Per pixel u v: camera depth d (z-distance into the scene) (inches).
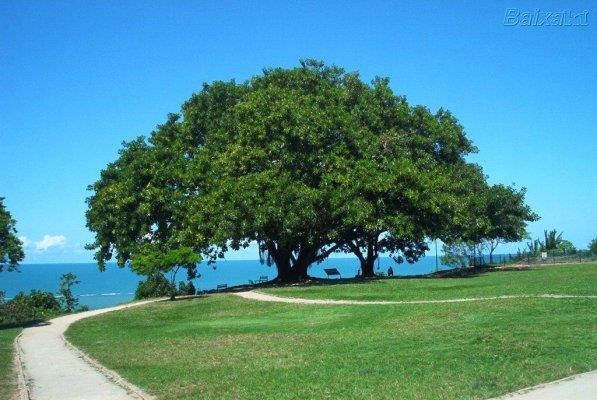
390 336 650.2
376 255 1988.2
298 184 1418.6
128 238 1551.4
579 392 354.3
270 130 1470.2
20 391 475.5
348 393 394.9
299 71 1673.2
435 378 418.3
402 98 1726.1
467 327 650.2
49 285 3777.1
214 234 1408.7
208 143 1606.8
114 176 1691.7
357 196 1428.4
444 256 2728.8
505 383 385.7
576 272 1389.0
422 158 1624.0
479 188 1931.6
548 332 571.2
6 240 1003.9
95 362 625.3
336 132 1481.3
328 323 829.2
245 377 487.5
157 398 436.8
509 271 1665.8
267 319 938.1
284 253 1731.1
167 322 1018.7
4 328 1027.9
